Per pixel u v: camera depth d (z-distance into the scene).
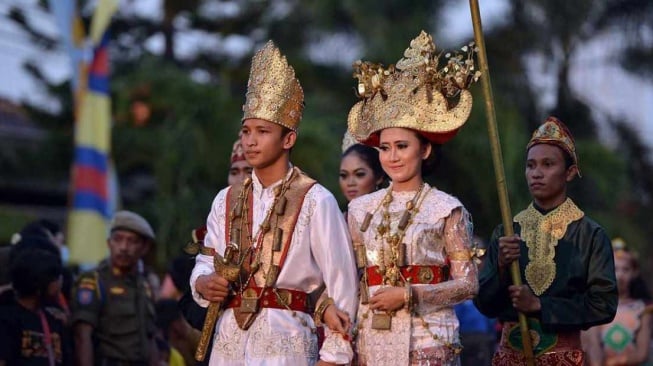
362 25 38.41
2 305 13.03
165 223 35.00
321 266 9.35
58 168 40.97
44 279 12.86
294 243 9.31
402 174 9.39
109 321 14.24
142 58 39.25
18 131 42.56
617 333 17.20
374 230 9.36
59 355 13.23
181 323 15.79
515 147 38.00
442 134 9.36
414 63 9.52
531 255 10.48
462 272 9.18
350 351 9.18
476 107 38.06
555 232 10.46
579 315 10.10
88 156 25.27
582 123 48.28
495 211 38.12
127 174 40.25
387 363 9.09
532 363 10.06
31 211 41.69
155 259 34.62
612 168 42.09
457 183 38.50
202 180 36.62
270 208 9.42
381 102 9.54
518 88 44.00
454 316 9.34
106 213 24.92
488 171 37.72
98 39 26.55
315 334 9.47
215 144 36.47
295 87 9.54
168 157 36.00
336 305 9.23
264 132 9.41
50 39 40.47
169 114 36.97
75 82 26.34
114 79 38.88
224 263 9.25
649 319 17.30
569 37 46.12
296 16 40.59
